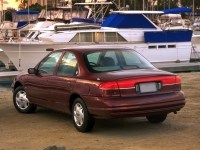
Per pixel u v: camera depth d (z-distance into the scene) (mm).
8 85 17000
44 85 8781
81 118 7781
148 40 24125
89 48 8422
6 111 10320
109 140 7348
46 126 8586
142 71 7750
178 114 9555
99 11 30297
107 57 8125
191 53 26672
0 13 36594
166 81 7609
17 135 7875
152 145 6945
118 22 23594
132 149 6711
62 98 8219
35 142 7340
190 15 44500
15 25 32344
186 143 7047
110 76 7375
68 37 22641
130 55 8422
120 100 7168
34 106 9867
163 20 30859
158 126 8406
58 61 8688
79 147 6922
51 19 31438
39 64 9273
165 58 24953
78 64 8039
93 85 7375
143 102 7242
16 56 23344
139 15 23969
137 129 8164
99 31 22984
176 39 25172
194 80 16609
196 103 11031
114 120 8992
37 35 24656
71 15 30828
